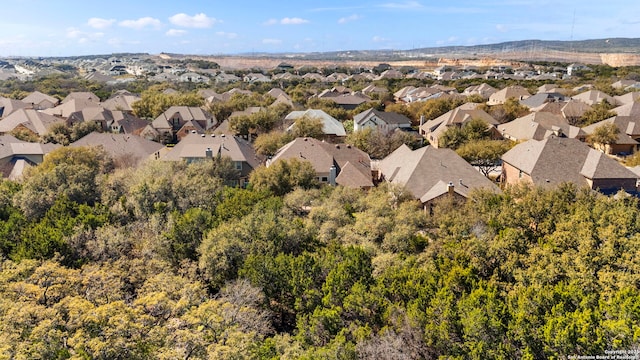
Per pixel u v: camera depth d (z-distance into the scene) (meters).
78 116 95.00
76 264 32.38
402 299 25.95
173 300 25.78
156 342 20.73
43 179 45.53
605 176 48.31
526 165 52.75
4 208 42.50
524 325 21.59
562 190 38.66
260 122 87.81
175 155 62.41
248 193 43.06
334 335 24.72
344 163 60.00
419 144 84.25
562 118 82.81
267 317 28.56
